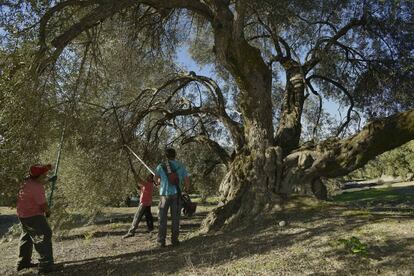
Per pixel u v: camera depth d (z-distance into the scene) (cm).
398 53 1211
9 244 1084
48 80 769
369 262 542
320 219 783
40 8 730
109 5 783
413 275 484
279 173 934
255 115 970
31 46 710
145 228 1294
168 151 844
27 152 725
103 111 1117
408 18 1168
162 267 643
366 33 1245
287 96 1133
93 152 1097
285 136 1045
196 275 572
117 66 1136
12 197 710
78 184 1109
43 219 691
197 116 1323
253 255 639
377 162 1791
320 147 941
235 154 1092
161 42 1186
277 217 843
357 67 1309
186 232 1040
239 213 898
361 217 757
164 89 1304
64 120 852
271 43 1437
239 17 887
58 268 704
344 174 925
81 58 944
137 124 1184
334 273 521
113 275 637
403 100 1268
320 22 1179
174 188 827
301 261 579
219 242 768
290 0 1070
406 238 602
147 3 902
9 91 671
